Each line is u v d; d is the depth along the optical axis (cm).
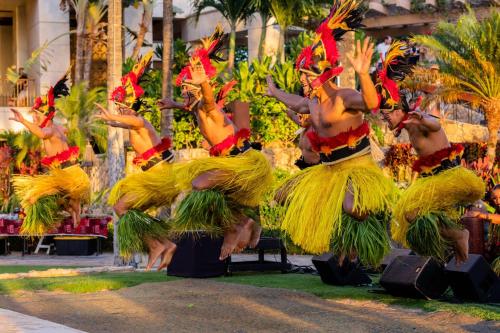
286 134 2402
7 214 2453
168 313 1184
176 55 2677
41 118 1355
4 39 3519
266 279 1572
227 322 1116
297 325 1086
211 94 1033
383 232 903
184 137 2448
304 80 885
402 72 873
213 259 1623
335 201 892
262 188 1057
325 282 1477
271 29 3291
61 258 2239
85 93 2531
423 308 1187
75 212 1370
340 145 897
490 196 1290
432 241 951
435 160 967
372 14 2845
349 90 895
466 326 1051
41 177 1351
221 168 1034
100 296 1355
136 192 1117
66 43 3116
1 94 3134
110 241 2436
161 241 1106
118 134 1911
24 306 1258
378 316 1138
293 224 913
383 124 2364
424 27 2953
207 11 3534
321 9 2781
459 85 2203
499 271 1255
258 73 2494
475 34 2184
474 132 2320
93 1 2881
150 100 2444
